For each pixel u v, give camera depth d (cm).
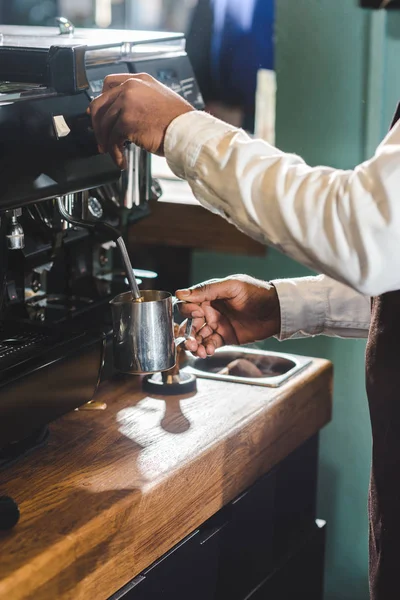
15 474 129
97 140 128
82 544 113
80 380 139
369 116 222
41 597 107
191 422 149
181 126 113
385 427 122
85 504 119
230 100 248
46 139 131
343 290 156
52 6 256
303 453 182
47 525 114
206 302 156
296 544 182
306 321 156
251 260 243
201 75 248
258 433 153
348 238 100
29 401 129
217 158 109
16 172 126
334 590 248
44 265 167
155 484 126
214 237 242
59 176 133
